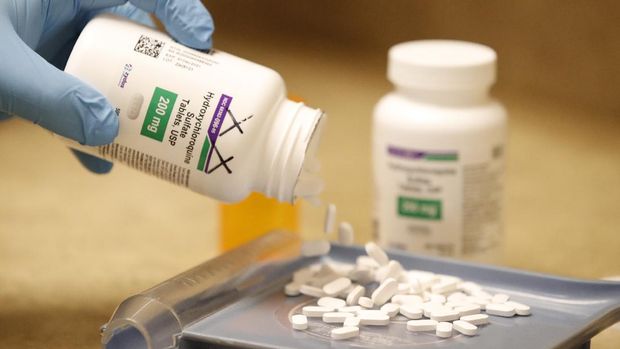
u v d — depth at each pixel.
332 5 1.60
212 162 0.69
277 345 0.61
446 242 0.84
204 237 1.01
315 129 0.70
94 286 0.89
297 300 0.72
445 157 0.82
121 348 0.65
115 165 1.21
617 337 0.78
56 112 0.68
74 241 1.00
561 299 0.72
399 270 0.75
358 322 0.66
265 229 0.89
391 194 0.85
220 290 0.71
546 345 0.63
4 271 0.92
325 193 1.13
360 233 1.01
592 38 1.33
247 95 0.68
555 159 1.22
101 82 0.70
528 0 1.37
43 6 0.74
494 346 0.63
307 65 1.55
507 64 1.41
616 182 1.15
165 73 0.69
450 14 1.46
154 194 1.13
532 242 0.99
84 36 0.71
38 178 1.17
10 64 0.69
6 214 1.06
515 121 1.33
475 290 0.73
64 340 0.77
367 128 1.33
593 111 1.35
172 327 0.65
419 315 0.67
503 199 0.86
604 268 0.93
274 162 0.69
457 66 0.80
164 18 0.72
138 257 0.96
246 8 1.67
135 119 0.70
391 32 1.54
